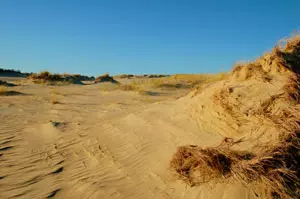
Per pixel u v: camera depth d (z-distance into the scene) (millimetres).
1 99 12977
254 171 3322
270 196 3094
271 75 5422
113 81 25344
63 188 4082
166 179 3998
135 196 3709
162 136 5594
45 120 8383
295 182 3223
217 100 5418
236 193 3236
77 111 9883
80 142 6137
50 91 16922
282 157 3436
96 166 4824
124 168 4605
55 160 5184
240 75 6039
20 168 4828
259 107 4629
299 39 6227
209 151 3812
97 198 3723
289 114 4055
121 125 6965
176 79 18953
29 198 3807
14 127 7516
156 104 8820
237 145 4008
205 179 3672
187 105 6812
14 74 36625
